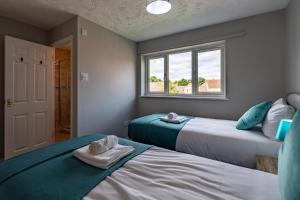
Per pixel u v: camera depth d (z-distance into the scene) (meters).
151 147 1.44
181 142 1.92
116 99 3.31
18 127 2.57
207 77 3.12
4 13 2.49
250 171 1.02
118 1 2.15
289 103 1.86
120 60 3.39
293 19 2.01
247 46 2.61
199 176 0.96
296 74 1.94
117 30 3.14
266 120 1.71
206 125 2.17
